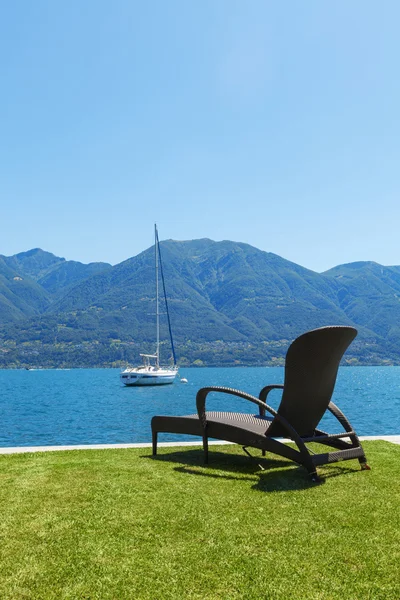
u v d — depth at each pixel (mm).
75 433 21000
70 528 3156
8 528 3162
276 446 4465
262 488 4078
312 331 4137
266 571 2553
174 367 58469
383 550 2785
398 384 65000
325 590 2359
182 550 2816
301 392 4457
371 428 19766
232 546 2865
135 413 30031
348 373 120812
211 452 5809
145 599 2301
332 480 4324
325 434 4934
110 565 2637
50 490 4035
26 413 30625
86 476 4520
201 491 3996
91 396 45875
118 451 5973
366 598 2285
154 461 5262
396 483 4203
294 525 3189
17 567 2619
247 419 5348
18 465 5043
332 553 2754
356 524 3193
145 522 3260
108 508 3551
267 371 144125
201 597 2311
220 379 83000
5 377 108375
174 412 30125
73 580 2480
